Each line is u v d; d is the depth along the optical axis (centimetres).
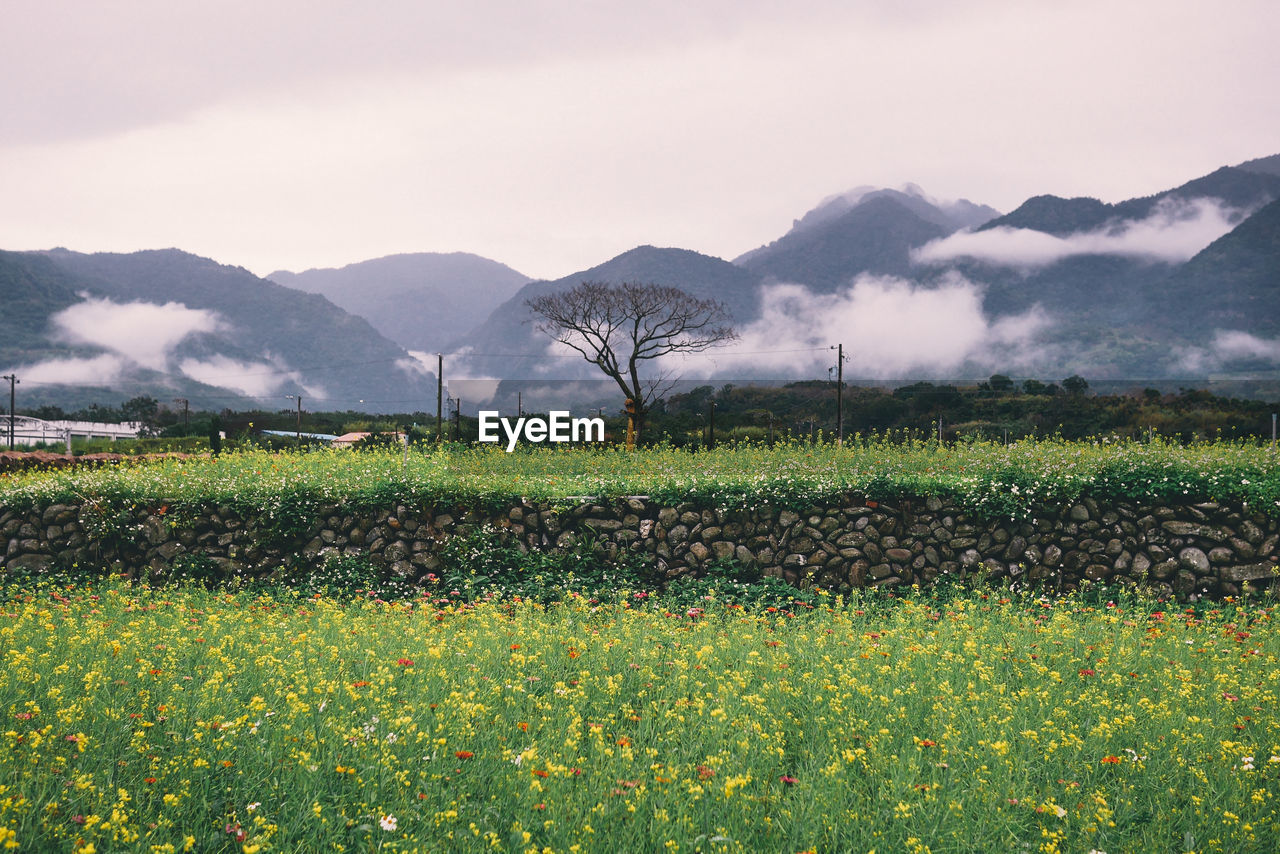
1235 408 5338
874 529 1262
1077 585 1199
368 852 423
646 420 4462
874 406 6781
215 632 820
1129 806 481
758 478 1338
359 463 1598
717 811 462
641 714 630
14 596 1173
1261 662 750
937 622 973
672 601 1134
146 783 464
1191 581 1160
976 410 6247
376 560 1310
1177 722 584
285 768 492
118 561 1351
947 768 518
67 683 607
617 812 457
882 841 439
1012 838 443
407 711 579
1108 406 5659
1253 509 1154
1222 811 472
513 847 425
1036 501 1225
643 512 1306
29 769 464
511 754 512
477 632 823
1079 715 622
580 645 775
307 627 876
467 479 1378
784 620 994
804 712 620
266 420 7325
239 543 1337
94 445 3944
